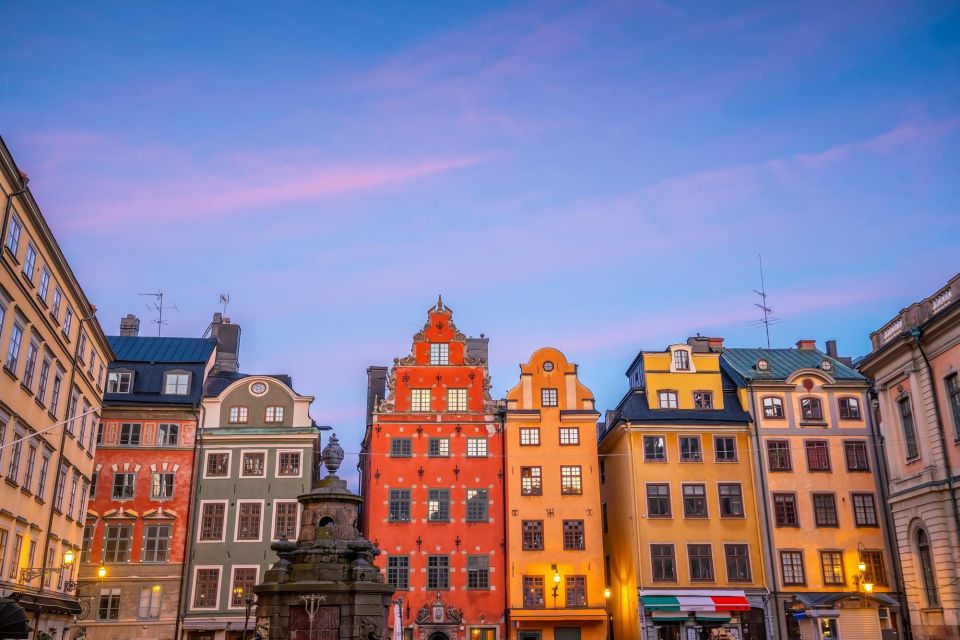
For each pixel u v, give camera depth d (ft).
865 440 168.86
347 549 88.89
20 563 111.86
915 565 120.67
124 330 195.83
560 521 164.04
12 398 104.22
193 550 159.84
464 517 165.37
